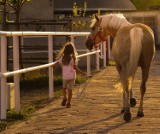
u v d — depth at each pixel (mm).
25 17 31438
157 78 18359
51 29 25391
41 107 11695
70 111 11016
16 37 10398
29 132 8750
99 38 11336
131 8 44844
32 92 14883
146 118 9977
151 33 9828
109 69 22641
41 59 19438
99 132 8648
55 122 9695
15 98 10570
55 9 39906
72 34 15680
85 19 25922
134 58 9250
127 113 9562
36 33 11594
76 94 13883
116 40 9938
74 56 11414
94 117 10195
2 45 9625
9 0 18578
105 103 12133
